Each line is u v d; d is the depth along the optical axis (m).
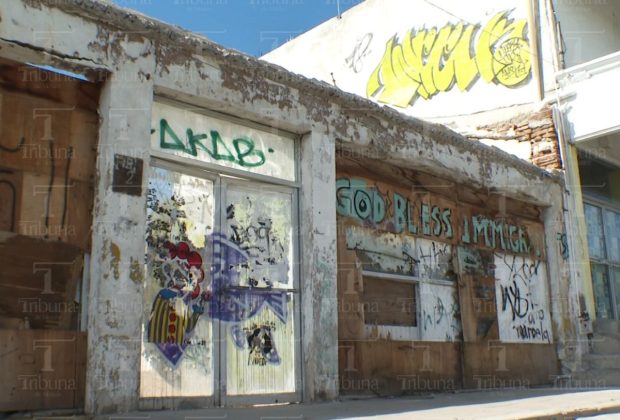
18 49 5.64
